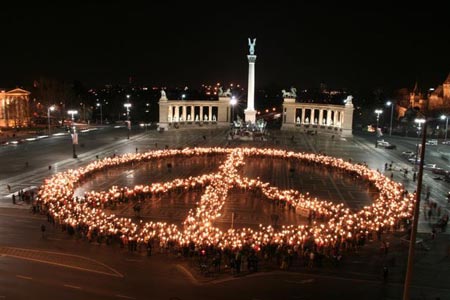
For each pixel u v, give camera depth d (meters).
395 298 33.78
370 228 47.66
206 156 94.50
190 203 58.12
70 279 35.12
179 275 36.81
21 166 80.25
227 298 32.78
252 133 123.19
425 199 62.12
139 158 86.69
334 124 142.38
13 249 41.16
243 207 57.25
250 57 136.00
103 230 44.72
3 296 31.83
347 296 33.81
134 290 33.56
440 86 167.75
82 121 174.38
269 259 40.78
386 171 81.31
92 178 71.69
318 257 39.56
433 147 112.25
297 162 89.69
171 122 150.00
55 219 48.56
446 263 40.88
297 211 54.81
